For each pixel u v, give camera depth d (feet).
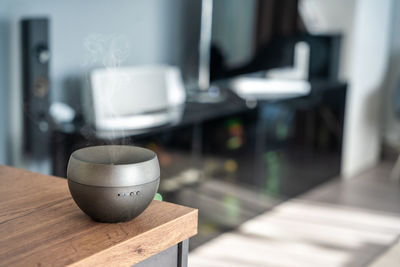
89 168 3.14
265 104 10.58
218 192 9.96
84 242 3.00
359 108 14.25
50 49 8.14
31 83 7.71
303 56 13.26
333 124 13.19
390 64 15.93
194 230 3.57
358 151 14.66
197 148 9.41
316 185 13.06
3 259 2.77
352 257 9.24
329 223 10.78
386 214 11.52
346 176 14.16
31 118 7.90
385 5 14.64
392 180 14.01
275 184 11.46
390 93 15.98
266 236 9.93
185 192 9.33
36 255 2.83
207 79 11.21
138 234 3.13
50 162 8.22
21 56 7.75
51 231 3.14
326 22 13.70
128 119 8.73
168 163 8.91
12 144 7.98
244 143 10.38
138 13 9.91
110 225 3.25
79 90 8.89
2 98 7.76
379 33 14.57
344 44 13.50
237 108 10.08
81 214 3.42
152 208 3.55
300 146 12.09
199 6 11.23
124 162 3.45
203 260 8.74
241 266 8.61
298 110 11.69
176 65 10.95
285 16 12.66
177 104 10.24
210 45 11.05
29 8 7.99
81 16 8.84
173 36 10.76
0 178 4.11
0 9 7.58
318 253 9.32
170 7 10.59
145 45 10.15
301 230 10.31
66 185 3.99
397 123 16.07
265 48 12.26
